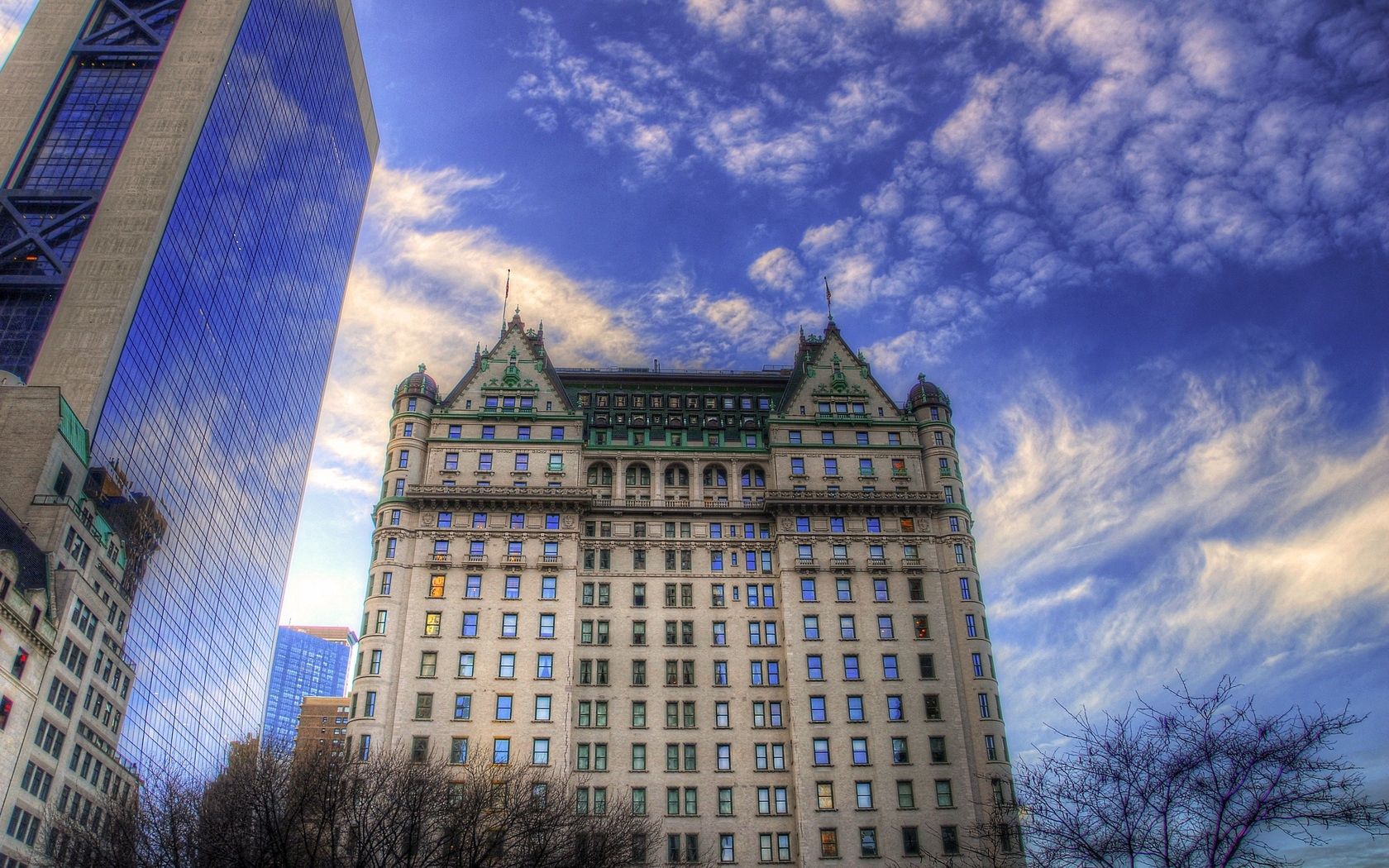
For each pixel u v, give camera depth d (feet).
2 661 290.97
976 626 338.95
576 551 342.85
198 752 495.82
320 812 185.26
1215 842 113.50
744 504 361.51
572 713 317.42
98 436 390.21
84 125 498.69
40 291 430.20
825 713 319.68
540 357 388.98
